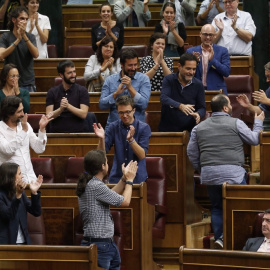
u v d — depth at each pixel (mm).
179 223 16125
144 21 25656
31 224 13836
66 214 14266
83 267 11188
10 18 20391
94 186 12109
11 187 12469
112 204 12156
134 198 14023
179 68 16766
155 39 18984
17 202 12477
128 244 14078
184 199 16062
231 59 21578
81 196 12203
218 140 14586
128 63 16438
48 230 14320
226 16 22234
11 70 17031
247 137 14562
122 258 13750
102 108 16562
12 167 12516
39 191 12883
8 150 14016
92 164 12172
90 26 26109
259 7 24109
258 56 24109
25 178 14266
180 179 16094
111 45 19469
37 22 22969
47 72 22328
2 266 11398
